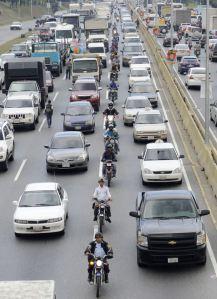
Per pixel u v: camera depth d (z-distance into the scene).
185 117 101.25
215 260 47.75
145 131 91.12
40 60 121.69
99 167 79.31
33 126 103.75
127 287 43.53
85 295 42.44
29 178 75.25
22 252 51.16
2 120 86.62
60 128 104.69
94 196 56.81
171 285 43.62
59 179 74.31
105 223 57.97
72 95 117.81
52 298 30.19
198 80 139.88
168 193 50.12
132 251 50.59
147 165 70.25
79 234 55.12
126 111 105.38
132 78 138.50
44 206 55.41
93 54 161.75
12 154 83.75
